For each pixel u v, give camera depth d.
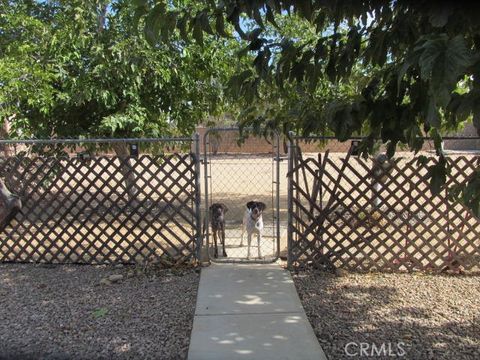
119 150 8.92
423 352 3.58
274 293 4.86
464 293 4.86
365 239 5.59
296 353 3.56
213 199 10.96
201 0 2.48
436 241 5.82
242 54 2.73
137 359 3.50
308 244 5.62
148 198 6.00
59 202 6.13
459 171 5.17
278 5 2.33
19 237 6.18
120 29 7.91
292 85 3.49
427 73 1.48
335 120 2.68
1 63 6.52
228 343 3.73
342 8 2.49
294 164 5.60
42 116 8.25
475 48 2.30
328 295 4.87
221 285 5.11
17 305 4.66
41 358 3.49
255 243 6.96
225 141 15.17
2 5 7.79
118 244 6.08
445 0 1.91
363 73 4.77
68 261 6.14
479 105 1.81
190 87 8.73
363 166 5.42
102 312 4.42
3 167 6.10
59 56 7.52
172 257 5.96
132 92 7.94
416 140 3.02
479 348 3.64
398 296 4.81
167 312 4.43
